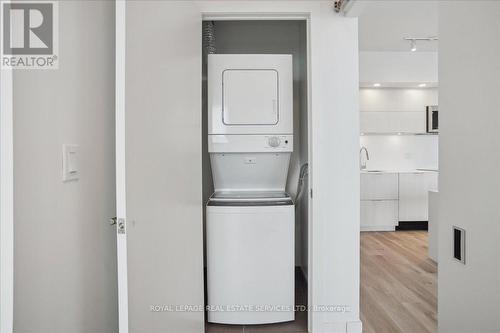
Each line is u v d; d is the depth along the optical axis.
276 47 3.23
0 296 0.76
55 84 1.02
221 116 2.44
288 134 2.45
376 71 5.00
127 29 1.22
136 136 1.28
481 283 0.94
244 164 2.56
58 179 1.03
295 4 2.05
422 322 2.29
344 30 2.07
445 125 1.12
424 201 5.07
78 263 1.15
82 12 1.17
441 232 1.15
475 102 0.96
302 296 2.73
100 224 1.30
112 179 1.41
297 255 3.28
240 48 3.22
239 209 2.21
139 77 1.31
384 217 5.07
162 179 1.51
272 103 2.44
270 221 2.22
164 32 1.54
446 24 1.10
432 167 5.57
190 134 1.88
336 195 2.09
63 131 1.06
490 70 0.89
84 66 1.19
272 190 2.67
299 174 3.10
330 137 2.08
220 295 2.23
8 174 0.77
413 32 4.15
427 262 3.60
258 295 2.23
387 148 5.57
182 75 1.77
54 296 1.02
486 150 0.91
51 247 1.00
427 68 5.02
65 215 1.07
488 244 0.91
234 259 2.22
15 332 0.86
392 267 3.43
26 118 0.90
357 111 2.09
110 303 1.40
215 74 2.42
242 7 2.04
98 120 1.29
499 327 0.87
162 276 1.51
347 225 2.10
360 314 2.40
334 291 2.10
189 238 1.86
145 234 1.35
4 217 0.77
